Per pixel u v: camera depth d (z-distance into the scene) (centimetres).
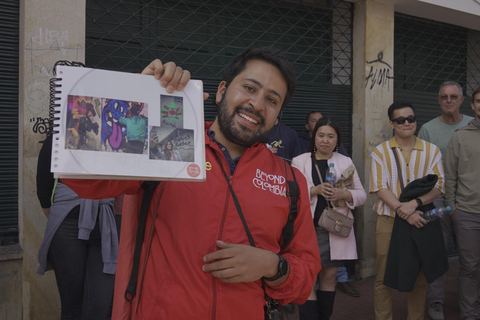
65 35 331
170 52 424
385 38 525
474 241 377
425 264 317
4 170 342
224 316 121
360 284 495
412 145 356
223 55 461
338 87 525
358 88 524
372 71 518
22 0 327
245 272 118
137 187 129
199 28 438
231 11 463
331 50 531
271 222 134
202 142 117
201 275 121
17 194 346
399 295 464
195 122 118
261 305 131
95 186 117
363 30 516
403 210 320
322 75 529
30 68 320
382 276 346
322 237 332
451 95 430
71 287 256
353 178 355
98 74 110
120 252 135
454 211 387
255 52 138
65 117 104
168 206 128
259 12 477
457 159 386
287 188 145
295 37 509
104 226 255
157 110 114
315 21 512
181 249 123
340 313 411
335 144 355
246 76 136
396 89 568
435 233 323
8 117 342
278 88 137
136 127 111
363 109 516
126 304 127
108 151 106
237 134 136
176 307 118
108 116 108
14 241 343
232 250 117
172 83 116
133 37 402
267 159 147
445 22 609
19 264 330
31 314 327
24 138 320
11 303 327
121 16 397
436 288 411
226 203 129
